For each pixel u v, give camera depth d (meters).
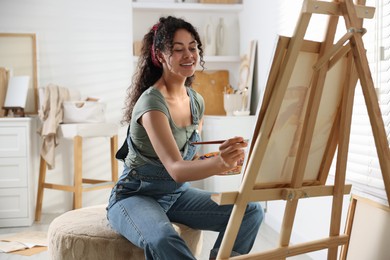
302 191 1.63
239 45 4.73
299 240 3.17
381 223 1.92
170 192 1.99
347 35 1.51
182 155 1.99
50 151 4.05
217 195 1.49
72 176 4.42
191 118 2.05
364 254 1.98
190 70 1.90
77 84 4.39
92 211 2.28
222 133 3.96
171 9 4.55
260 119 1.47
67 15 4.34
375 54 2.29
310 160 1.70
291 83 1.50
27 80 4.10
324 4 1.43
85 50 4.38
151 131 1.74
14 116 4.07
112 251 1.85
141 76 2.09
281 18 3.57
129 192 1.94
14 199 3.89
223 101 4.70
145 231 1.68
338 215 1.74
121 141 4.48
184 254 1.61
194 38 1.94
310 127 1.55
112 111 4.45
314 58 1.54
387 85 2.22
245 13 4.46
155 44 1.95
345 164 1.69
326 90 1.60
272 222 3.74
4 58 4.26
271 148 1.54
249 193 1.50
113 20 4.42
